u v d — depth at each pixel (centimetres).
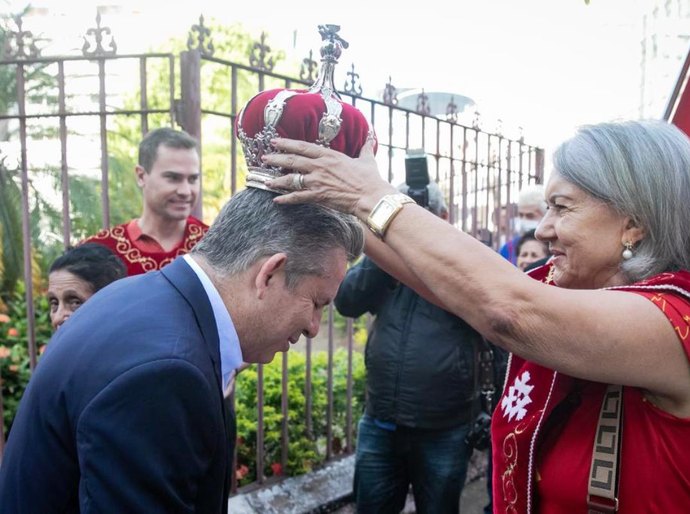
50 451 93
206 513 100
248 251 106
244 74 935
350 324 338
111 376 88
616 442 105
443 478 232
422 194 226
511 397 127
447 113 360
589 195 107
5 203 437
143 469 85
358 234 117
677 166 104
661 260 105
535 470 117
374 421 243
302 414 335
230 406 196
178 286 103
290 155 105
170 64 255
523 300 95
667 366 96
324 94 110
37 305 433
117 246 244
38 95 475
